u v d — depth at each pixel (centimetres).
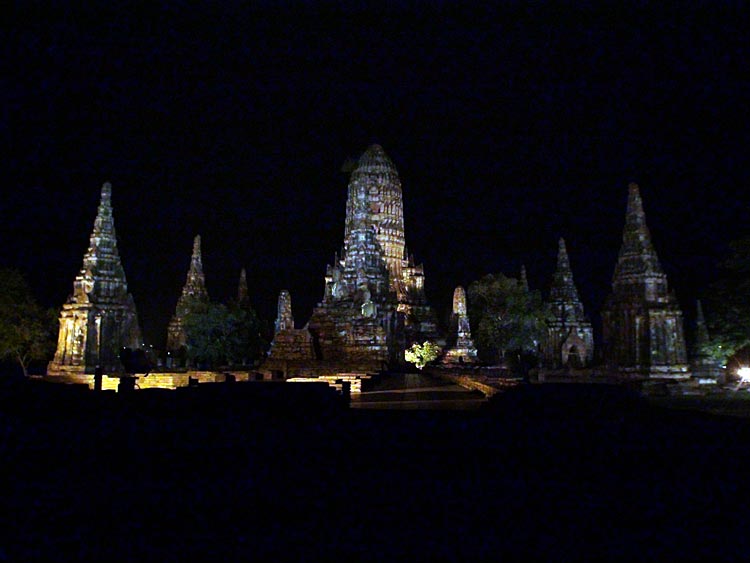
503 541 1353
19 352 7881
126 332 6756
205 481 1709
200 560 1246
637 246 6197
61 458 1878
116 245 6888
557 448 2039
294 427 2280
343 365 7194
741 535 1377
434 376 7169
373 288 9081
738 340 6906
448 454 1983
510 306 10112
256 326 9438
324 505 1555
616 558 1276
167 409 2512
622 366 6016
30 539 1345
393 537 1364
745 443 2091
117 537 1361
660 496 1606
